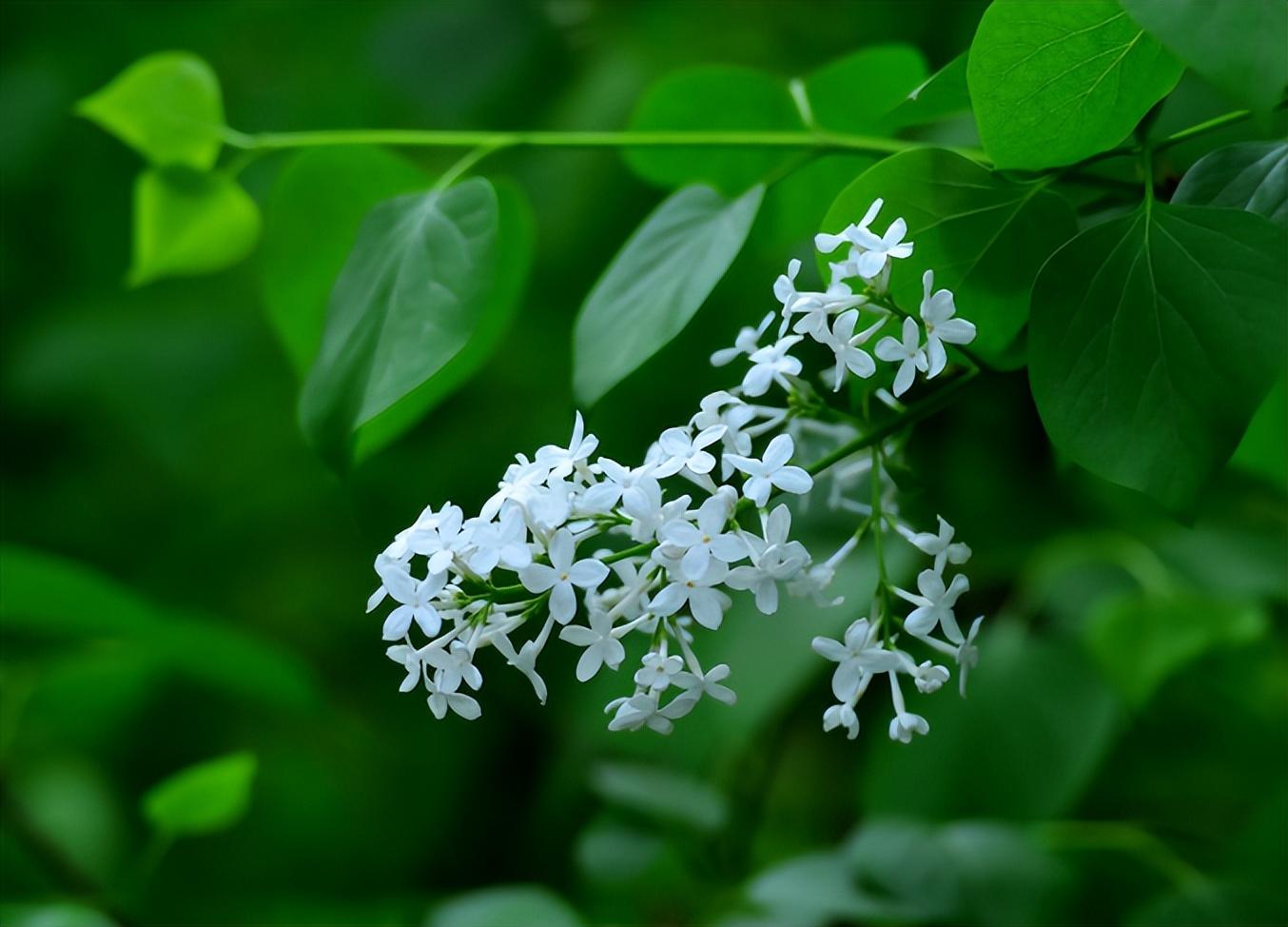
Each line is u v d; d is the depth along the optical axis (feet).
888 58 3.10
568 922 3.12
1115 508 3.67
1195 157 3.03
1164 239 2.64
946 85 2.83
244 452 5.10
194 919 3.77
